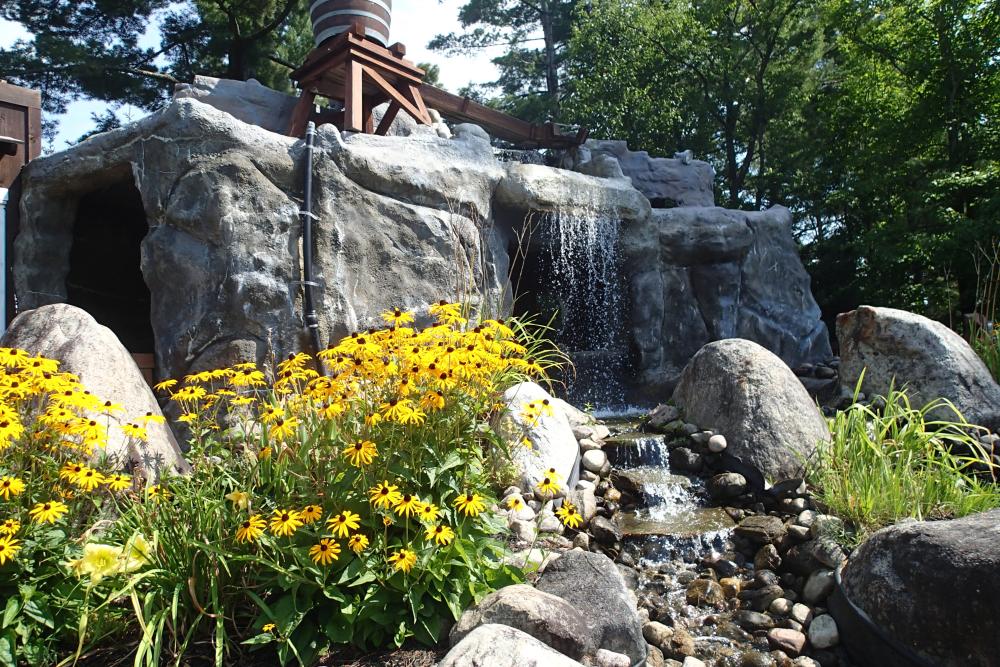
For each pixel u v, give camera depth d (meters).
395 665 2.71
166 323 6.02
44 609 2.68
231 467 3.29
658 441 5.02
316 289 6.04
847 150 16.16
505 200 7.49
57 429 2.90
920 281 13.33
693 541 4.14
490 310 6.70
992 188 11.08
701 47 17.70
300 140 6.38
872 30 14.51
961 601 2.89
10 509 2.76
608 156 9.38
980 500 4.14
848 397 5.98
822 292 16.14
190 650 2.78
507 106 22.92
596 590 3.13
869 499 4.00
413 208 6.59
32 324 4.22
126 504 3.12
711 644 3.48
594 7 17.80
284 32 21.50
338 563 2.84
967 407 5.44
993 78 12.41
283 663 2.61
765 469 4.61
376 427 3.08
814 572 3.79
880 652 3.16
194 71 20.08
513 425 3.96
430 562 2.88
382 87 7.54
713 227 8.97
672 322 8.88
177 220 6.04
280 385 3.46
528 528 3.82
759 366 5.07
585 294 8.78
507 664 2.34
